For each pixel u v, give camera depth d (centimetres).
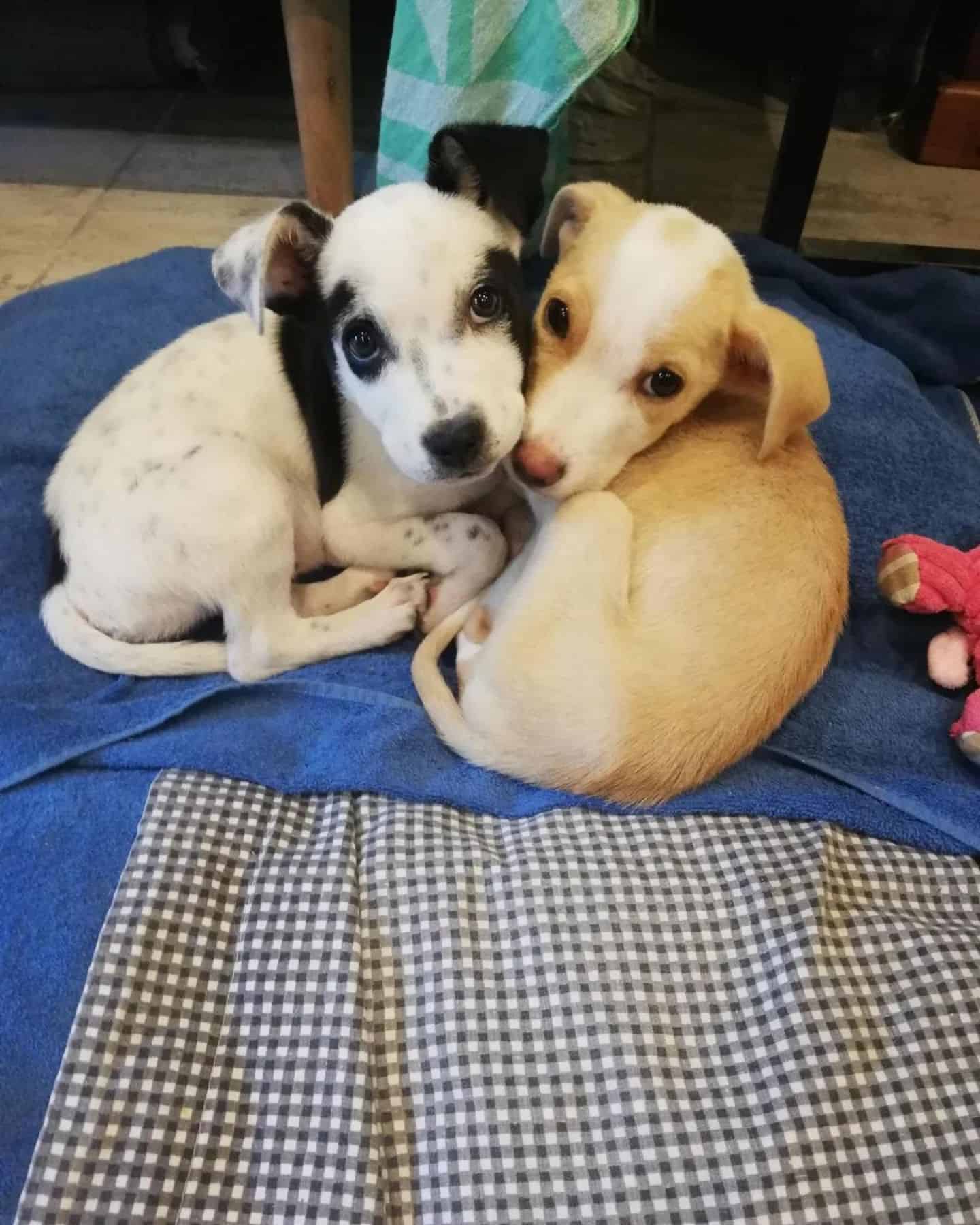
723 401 39
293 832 36
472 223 36
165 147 86
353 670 42
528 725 36
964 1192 28
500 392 35
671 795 36
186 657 41
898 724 39
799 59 90
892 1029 31
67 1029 31
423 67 50
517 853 35
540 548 38
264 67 96
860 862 36
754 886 34
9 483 48
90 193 81
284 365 42
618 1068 30
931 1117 30
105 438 41
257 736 38
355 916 33
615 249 36
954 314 59
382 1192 28
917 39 78
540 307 38
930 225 72
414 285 34
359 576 44
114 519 40
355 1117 29
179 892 33
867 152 80
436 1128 29
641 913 33
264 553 40
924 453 48
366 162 80
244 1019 31
